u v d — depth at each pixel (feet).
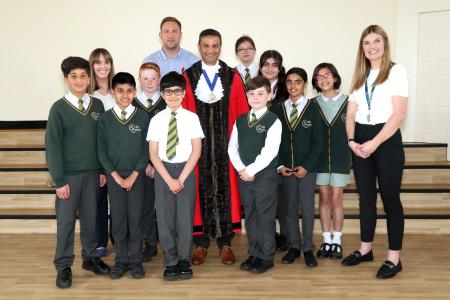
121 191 8.81
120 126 8.75
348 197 12.87
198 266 9.66
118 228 8.95
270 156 8.77
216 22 16.78
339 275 9.03
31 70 17.43
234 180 10.07
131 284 8.64
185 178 8.63
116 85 8.70
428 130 15.78
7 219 12.34
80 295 8.14
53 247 11.09
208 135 9.91
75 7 17.02
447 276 8.96
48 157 8.22
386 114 8.57
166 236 8.82
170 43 10.92
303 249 9.82
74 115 8.41
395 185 8.72
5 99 17.62
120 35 17.03
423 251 10.57
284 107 9.86
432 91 15.60
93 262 9.15
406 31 15.84
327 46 16.67
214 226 10.08
